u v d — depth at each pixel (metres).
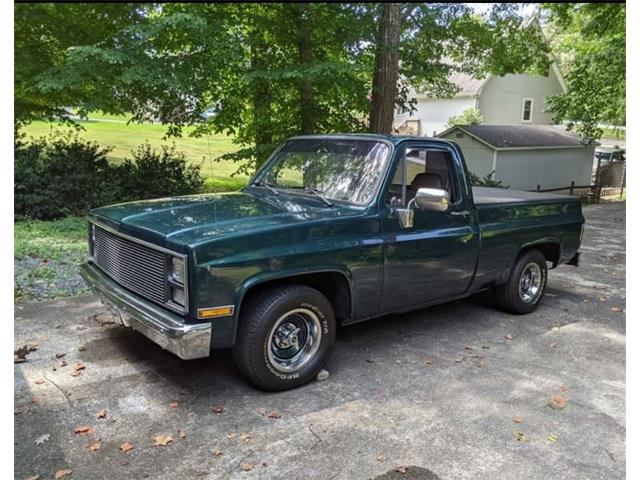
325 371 3.97
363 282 4.02
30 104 11.12
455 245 4.66
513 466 2.92
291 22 10.92
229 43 9.33
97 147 11.05
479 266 4.99
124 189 10.62
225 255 3.27
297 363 3.77
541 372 4.20
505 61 14.05
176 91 9.62
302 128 11.62
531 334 5.09
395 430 3.25
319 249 3.70
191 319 3.22
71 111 12.12
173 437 3.07
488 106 27.95
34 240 7.59
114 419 3.24
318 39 11.55
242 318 3.54
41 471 2.71
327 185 4.39
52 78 8.60
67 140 11.21
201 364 4.08
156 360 4.10
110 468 2.77
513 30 14.09
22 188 9.23
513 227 5.26
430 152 4.50
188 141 25.23
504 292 5.55
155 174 11.02
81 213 9.80
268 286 3.66
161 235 3.36
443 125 29.48
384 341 4.78
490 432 3.27
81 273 4.51
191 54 9.53
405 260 4.26
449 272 4.69
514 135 20.19
